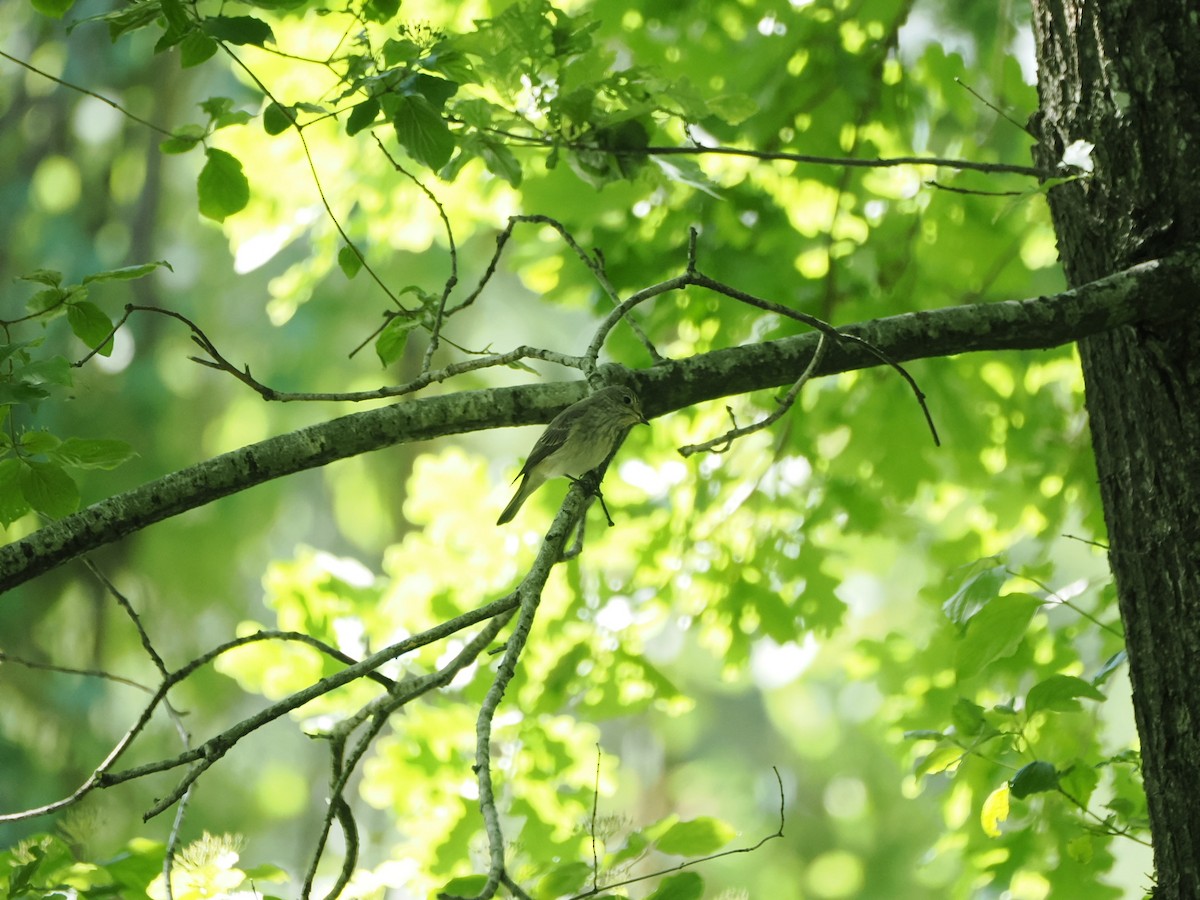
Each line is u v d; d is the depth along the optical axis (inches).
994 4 528.7
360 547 1192.8
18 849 288.8
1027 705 314.0
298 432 253.1
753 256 449.1
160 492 244.5
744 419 491.2
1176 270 264.7
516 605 230.8
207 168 290.7
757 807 1305.4
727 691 1272.1
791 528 491.8
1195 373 266.5
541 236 470.3
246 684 449.1
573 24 314.2
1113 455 279.9
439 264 958.4
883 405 484.1
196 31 266.5
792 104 454.0
